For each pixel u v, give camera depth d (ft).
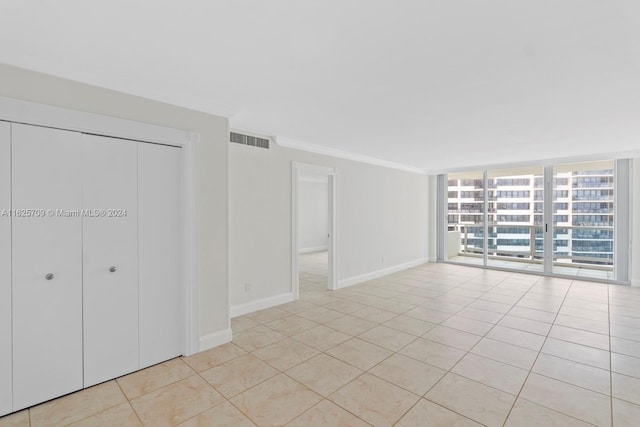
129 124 8.47
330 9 5.15
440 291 17.34
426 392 7.70
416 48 6.46
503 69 7.39
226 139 10.62
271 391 7.77
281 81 8.25
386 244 21.76
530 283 19.15
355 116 11.16
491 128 12.64
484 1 4.91
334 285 17.65
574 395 7.55
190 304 9.71
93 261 8.11
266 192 14.23
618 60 6.88
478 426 6.45
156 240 9.25
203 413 6.94
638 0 4.83
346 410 7.02
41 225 7.36
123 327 8.61
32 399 7.23
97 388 7.97
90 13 5.29
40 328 7.36
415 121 11.75
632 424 6.49
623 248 18.38
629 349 10.03
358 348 10.17
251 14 5.32
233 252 13.03
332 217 17.57
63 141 7.63
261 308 14.10
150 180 9.11
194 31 5.88
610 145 15.99
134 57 6.97
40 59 7.04
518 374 8.54
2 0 4.89
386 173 21.74
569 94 8.89
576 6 5.02
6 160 6.91
